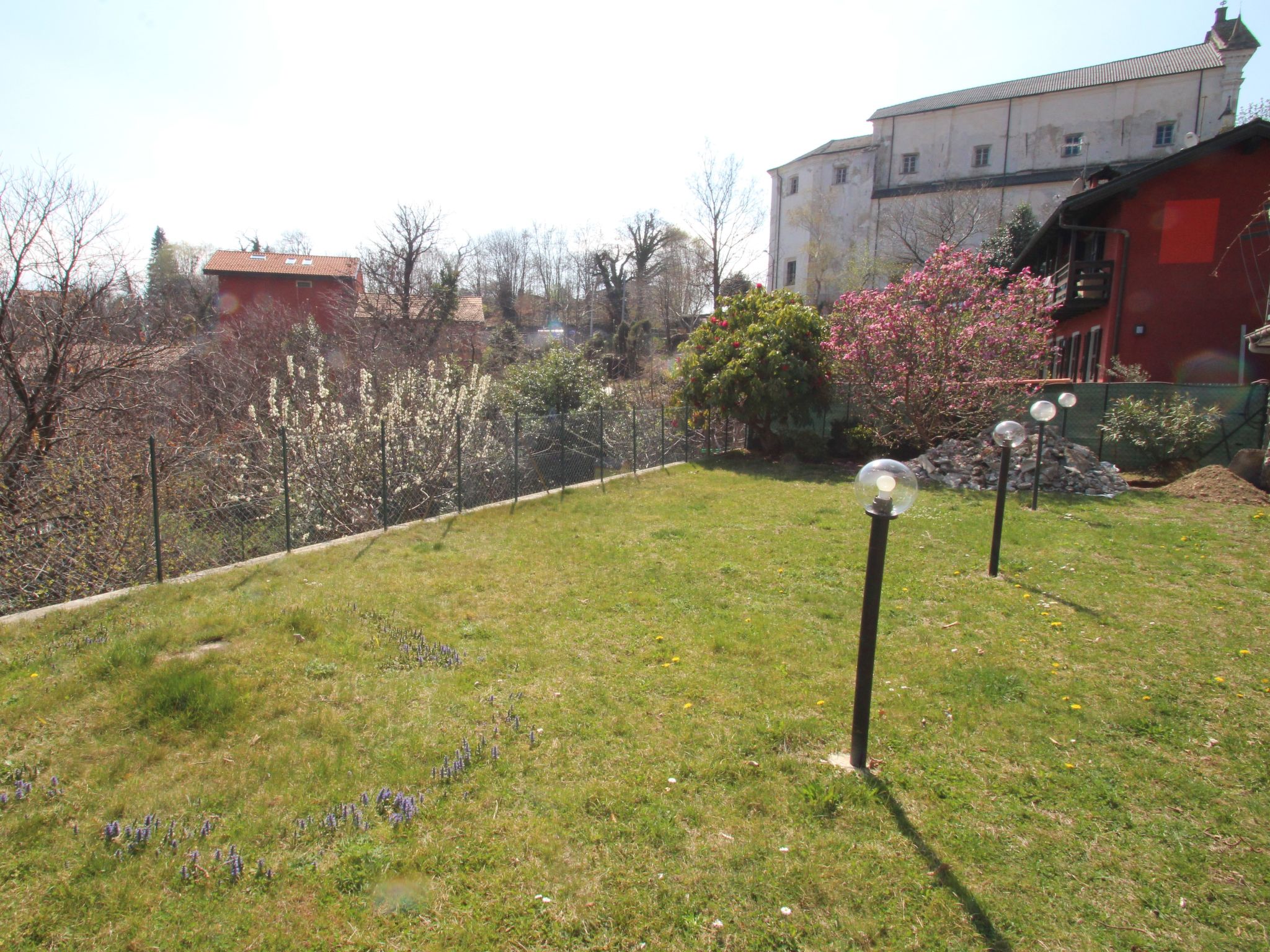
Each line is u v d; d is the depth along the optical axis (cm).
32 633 496
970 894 266
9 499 643
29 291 958
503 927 248
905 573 698
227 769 341
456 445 1080
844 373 1603
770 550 782
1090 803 325
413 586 639
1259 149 1511
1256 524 918
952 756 364
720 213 4197
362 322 2508
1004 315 1421
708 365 1641
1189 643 521
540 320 5569
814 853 288
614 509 1029
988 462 1247
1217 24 3391
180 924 247
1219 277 1555
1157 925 254
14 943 236
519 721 392
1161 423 1305
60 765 340
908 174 3816
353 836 294
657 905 259
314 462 984
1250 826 310
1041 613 582
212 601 579
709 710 410
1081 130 3441
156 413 1123
